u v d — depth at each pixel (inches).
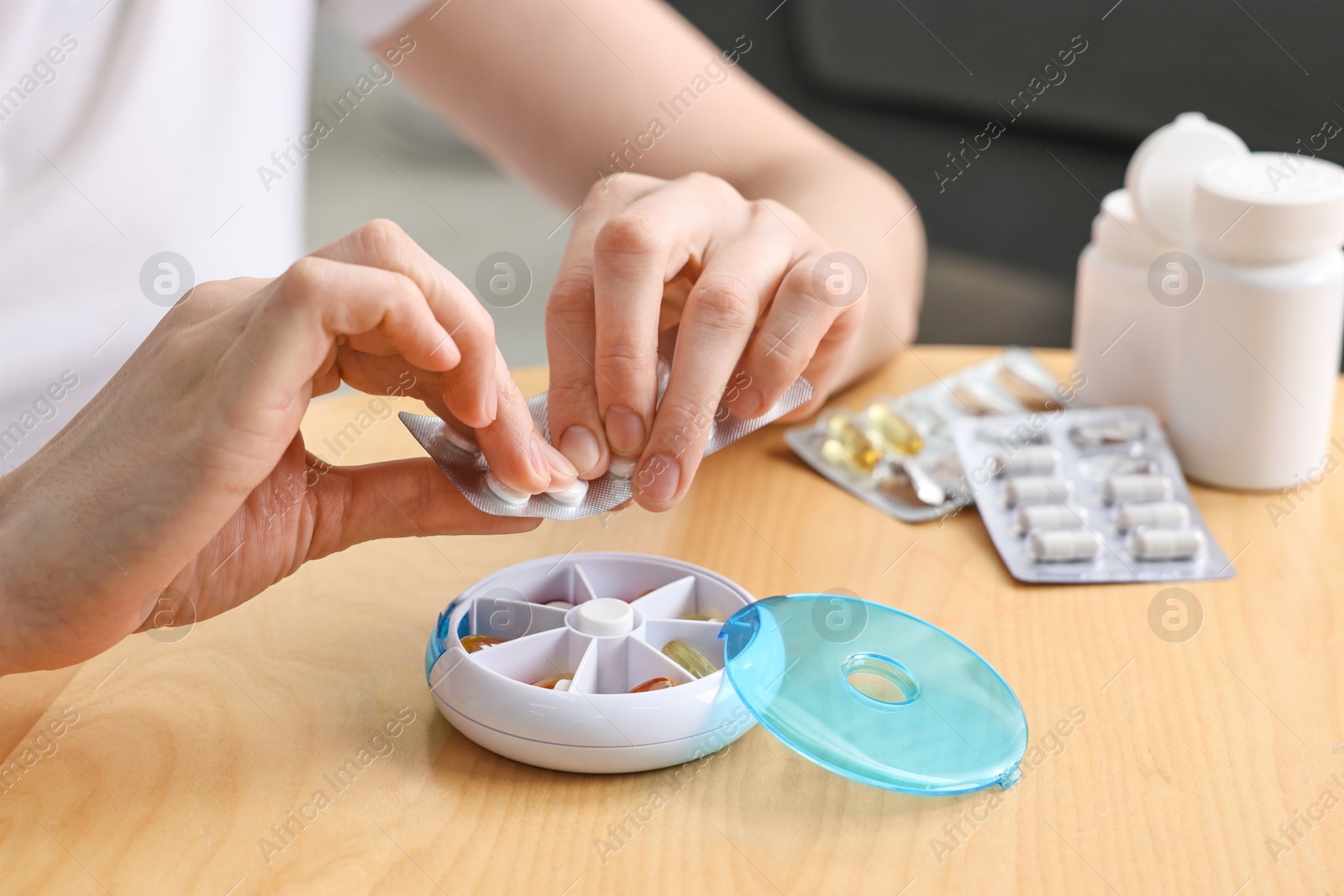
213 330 26.8
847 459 33.5
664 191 30.1
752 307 29.0
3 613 27.1
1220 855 26.6
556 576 29.3
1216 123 60.0
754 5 74.5
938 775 26.9
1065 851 26.6
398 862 26.4
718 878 26.3
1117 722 28.2
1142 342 34.3
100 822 26.8
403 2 38.3
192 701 28.4
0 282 34.6
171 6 35.7
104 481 26.8
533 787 27.3
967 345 62.0
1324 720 28.2
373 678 28.8
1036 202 68.5
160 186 35.8
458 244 86.6
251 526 28.5
